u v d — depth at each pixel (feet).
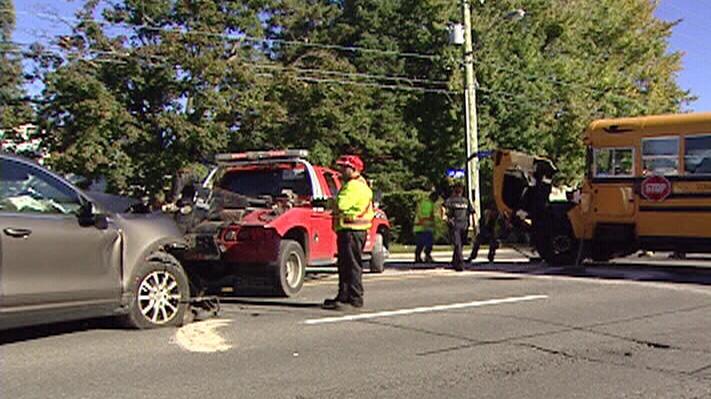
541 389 19.04
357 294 30.35
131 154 74.13
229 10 83.82
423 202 58.23
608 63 117.70
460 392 18.62
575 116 105.19
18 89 75.25
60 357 21.33
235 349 22.70
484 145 100.32
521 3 110.22
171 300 26.21
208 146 75.36
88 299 22.86
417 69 106.83
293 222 35.22
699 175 44.45
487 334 25.62
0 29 75.20
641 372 20.86
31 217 21.50
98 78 74.69
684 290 38.52
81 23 75.15
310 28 108.37
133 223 25.13
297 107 84.89
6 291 20.43
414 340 24.44
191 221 32.22
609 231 48.57
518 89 103.91
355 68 98.22
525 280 42.75
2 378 19.10
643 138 46.83
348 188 30.07
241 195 37.81
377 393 18.35
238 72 76.95
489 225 59.62
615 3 125.70
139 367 20.34
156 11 77.87
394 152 104.32
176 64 74.90
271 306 31.63
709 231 44.14
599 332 26.35
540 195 54.95
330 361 21.39
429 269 52.03
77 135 70.85
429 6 102.78
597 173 49.11
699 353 23.29
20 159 22.07
